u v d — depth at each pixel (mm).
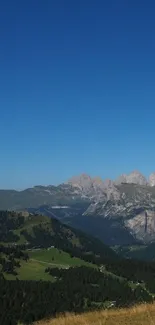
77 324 29266
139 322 27250
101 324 27625
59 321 31250
